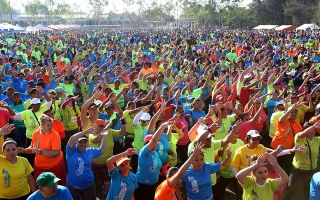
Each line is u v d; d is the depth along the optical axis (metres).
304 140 5.82
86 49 24.78
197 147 4.67
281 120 6.59
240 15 96.50
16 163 5.04
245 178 4.47
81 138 5.34
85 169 5.36
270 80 10.34
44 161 5.81
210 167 4.99
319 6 69.69
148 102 9.02
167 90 9.19
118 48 26.02
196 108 8.07
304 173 5.88
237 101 10.71
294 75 11.98
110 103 7.75
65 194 4.33
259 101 7.91
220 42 34.16
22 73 12.41
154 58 19.91
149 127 6.35
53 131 5.90
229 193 7.16
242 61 16.94
